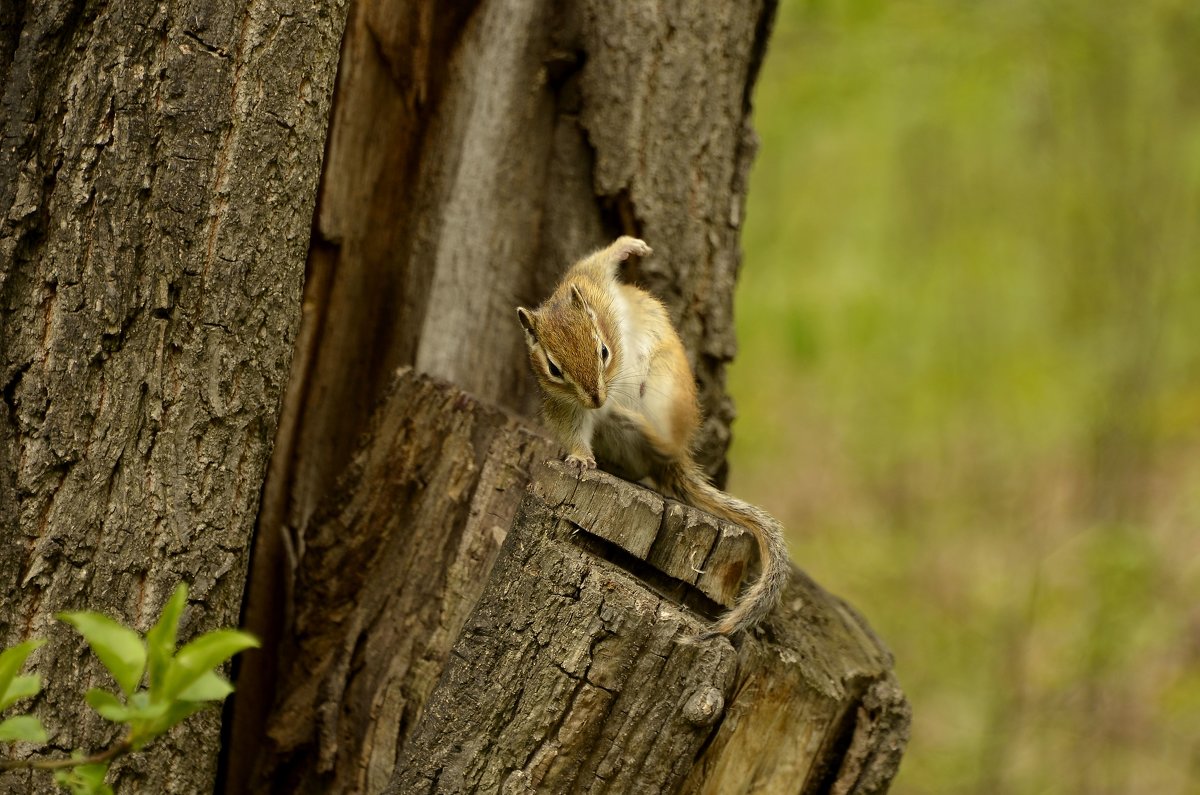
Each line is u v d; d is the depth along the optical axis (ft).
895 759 29.01
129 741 17.88
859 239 68.90
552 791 23.90
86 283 24.54
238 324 25.77
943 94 56.65
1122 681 59.57
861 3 52.19
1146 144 69.92
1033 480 73.51
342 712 29.99
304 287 34.01
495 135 35.81
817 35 56.49
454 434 29.78
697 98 35.53
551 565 23.99
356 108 33.94
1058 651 59.67
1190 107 68.28
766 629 27.89
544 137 36.32
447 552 29.37
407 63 34.73
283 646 31.83
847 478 79.46
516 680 23.85
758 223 65.21
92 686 24.81
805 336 56.49
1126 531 59.57
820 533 74.49
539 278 36.40
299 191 26.32
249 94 25.48
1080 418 72.33
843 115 58.29
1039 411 74.84
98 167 24.52
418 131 35.29
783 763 27.43
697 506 30.81
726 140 36.17
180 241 25.11
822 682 27.53
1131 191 70.38
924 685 60.70
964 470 75.61
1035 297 75.00
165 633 17.16
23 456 24.39
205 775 26.94
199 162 25.11
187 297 25.30
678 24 35.35
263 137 25.62
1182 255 70.13
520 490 28.81
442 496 29.60
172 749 26.18
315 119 26.40
